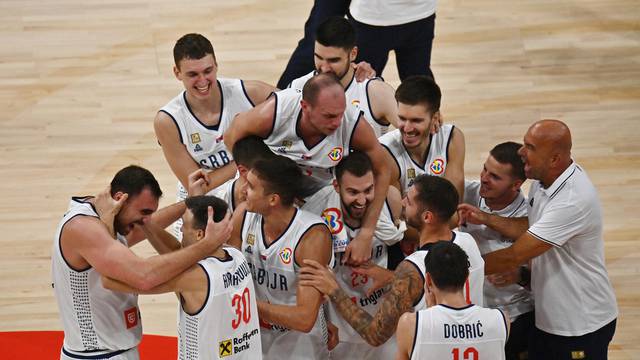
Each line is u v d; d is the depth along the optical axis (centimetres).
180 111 1461
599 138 2103
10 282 1731
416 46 1919
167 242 1227
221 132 1466
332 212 1268
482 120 2152
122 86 2264
